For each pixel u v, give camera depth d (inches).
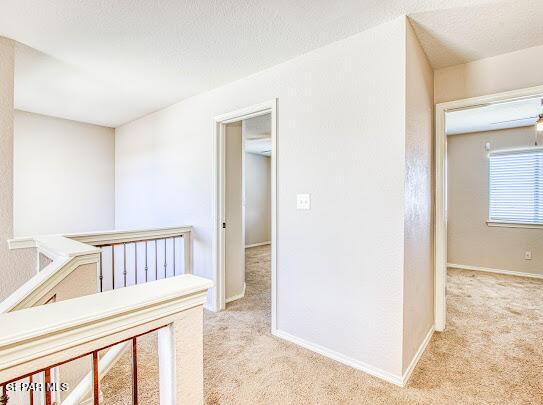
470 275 170.1
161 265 137.7
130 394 65.5
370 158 73.2
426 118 87.8
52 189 155.1
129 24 71.6
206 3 63.4
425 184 87.7
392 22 69.3
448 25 71.2
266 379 71.3
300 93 87.4
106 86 112.4
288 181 91.1
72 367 59.2
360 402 63.1
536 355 82.8
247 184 270.1
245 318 108.6
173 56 88.1
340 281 79.1
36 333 23.5
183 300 33.5
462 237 187.8
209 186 118.1
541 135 164.7
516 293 137.8
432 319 98.6
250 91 101.6
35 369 23.9
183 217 130.8
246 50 84.2
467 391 66.9
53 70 98.0
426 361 79.5
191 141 125.6
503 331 98.3
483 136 181.2
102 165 173.3
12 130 79.6
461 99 92.7
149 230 109.8
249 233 273.1
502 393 66.4
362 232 74.8
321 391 66.8
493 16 67.4
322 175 82.4
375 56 72.1
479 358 81.1
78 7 64.8
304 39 77.9
